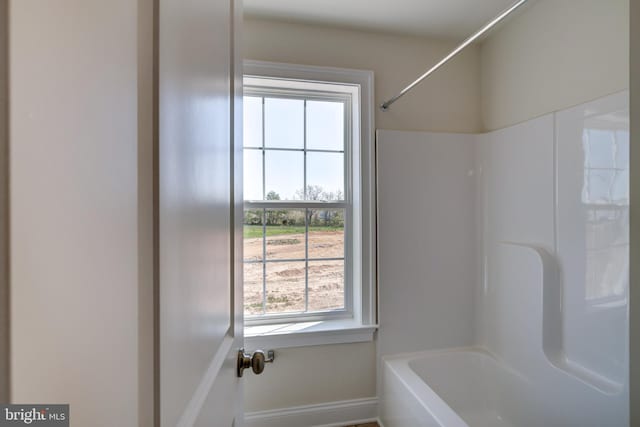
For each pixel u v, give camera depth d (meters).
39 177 0.20
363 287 1.92
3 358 0.18
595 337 1.33
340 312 2.01
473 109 2.08
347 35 1.90
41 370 0.20
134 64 0.30
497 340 1.88
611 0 1.31
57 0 0.21
